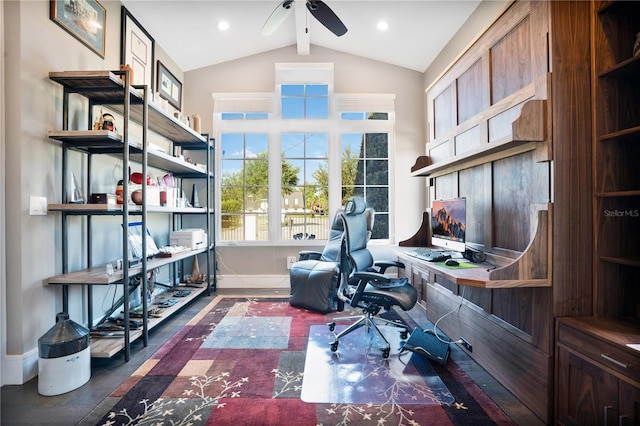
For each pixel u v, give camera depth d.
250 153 4.00
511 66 1.85
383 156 4.00
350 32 3.41
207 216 3.61
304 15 3.05
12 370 1.77
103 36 2.47
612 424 1.17
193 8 2.91
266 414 1.52
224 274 3.95
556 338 1.44
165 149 3.52
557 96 1.47
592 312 1.46
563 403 1.40
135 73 2.91
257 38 3.59
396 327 2.59
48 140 1.96
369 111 3.95
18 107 1.78
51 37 1.98
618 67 1.37
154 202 2.48
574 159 1.47
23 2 1.79
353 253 2.41
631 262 1.30
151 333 2.50
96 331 2.22
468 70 2.37
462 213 2.20
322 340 2.38
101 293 2.47
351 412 1.53
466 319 2.16
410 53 3.67
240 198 4.01
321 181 4.00
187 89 3.94
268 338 2.41
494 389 1.74
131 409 1.56
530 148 1.64
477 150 1.88
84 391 1.71
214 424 1.45
